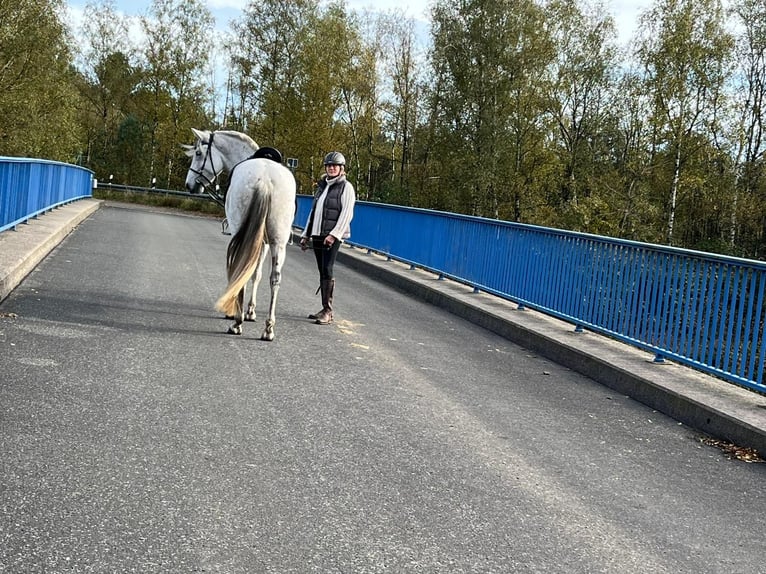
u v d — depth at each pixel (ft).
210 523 11.71
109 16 183.01
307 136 147.23
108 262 42.24
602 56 141.59
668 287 26.32
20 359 19.98
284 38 151.43
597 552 12.29
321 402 19.15
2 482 12.35
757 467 18.19
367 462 15.21
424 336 31.04
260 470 14.14
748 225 124.88
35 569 9.78
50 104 131.23
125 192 143.43
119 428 15.57
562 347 28.86
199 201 135.54
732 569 12.26
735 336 22.93
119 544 10.71
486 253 41.47
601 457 17.52
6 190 39.75
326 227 30.40
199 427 16.20
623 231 128.26
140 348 22.76
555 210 143.33
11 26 115.24
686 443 19.66
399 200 156.87
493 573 11.12
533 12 140.77
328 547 11.35
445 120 147.43
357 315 34.24
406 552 11.47
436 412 19.52
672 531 13.57
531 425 19.49
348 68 155.94
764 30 120.16
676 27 120.98
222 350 23.75
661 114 122.21
